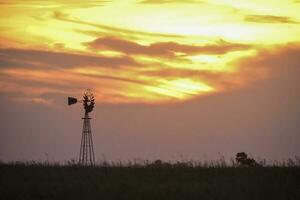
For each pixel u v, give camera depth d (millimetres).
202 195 71938
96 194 72500
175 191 73688
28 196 72250
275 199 71375
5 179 83312
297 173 87375
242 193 73062
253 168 93562
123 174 88188
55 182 81188
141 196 71312
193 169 93812
